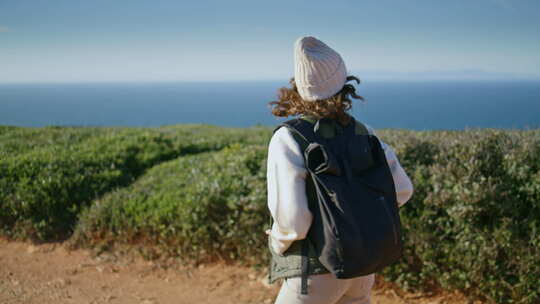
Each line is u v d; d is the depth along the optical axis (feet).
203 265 14.87
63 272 14.46
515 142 13.76
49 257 15.64
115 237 16.42
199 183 17.43
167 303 12.55
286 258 6.01
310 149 5.64
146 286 13.62
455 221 12.01
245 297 12.84
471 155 13.20
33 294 12.84
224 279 13.93
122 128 39.24
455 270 11.66
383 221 5.57
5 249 16.26
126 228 16.29
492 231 11.43
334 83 6.08
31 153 23.58
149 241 16.10
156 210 16.21
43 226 17.25
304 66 6.01
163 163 23.84
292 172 5.58
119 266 14.90
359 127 6.41
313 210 5.72
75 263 15.15
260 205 14.49
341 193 5.48
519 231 11.17
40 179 19.16
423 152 15.43
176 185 18.69
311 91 6.08
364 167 5.95
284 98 6.67
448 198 12.05
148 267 14.83
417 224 12.55
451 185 12.53
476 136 14.80
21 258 15.52
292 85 6.61
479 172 12.53
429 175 13.79
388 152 6.65
